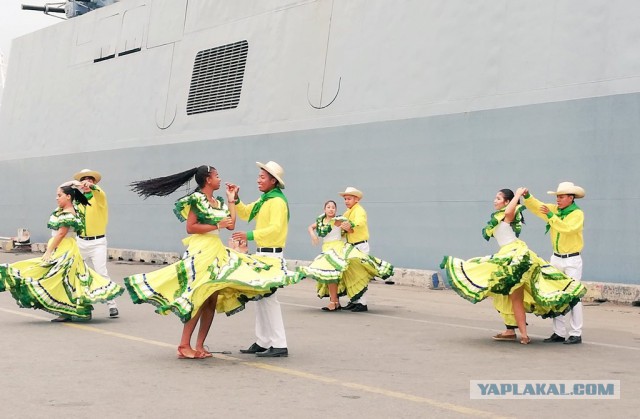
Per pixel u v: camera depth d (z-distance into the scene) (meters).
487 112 14.25
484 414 5.05
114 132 23.94
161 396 5.42
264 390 5.68
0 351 7.26
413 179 15.48
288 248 18.09
